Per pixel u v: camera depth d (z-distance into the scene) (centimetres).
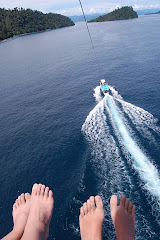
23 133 3039
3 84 5797
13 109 3994
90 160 2189
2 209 1831
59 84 5219
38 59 9144
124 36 12638
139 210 1559
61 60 8269
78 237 1484
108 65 6481
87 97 4094
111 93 4062
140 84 4384
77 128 2916
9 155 2570
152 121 2764
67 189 1903
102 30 18400
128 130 2583
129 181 1823
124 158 2116
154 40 9838
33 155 2491
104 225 1486
